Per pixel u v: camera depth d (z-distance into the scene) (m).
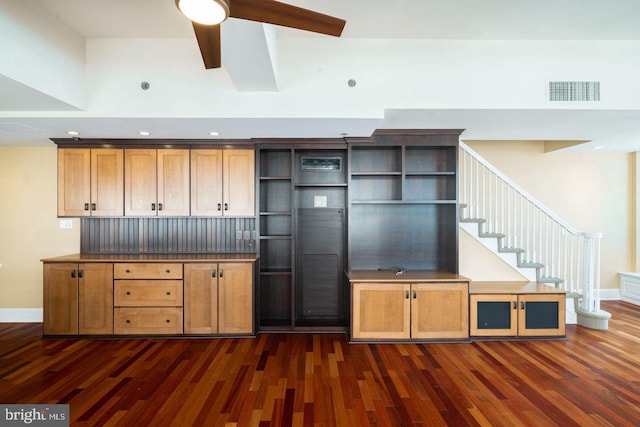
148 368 2.90
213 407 2.33
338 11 2.41
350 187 3.76
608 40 2.85
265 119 2.86
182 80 2.77
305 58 2.81
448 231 3.96
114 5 2.28
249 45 2.02
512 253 4.07
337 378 2.74
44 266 3.55
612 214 5.14
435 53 2.84
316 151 4.07
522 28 2.66
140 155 3.78
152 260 3.56
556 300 3.57
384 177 4.04
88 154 3.75
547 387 2.61
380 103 2.83
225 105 2.79
